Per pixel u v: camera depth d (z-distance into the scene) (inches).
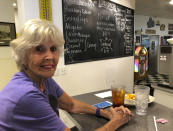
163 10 184.1
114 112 32.0
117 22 97.3
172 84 61.0
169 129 27.9
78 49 71.3
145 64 184.4
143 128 28.6
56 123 22.5
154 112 35.4
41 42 22.4
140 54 179.3
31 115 20.7
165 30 248.1
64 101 37.2
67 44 65.6
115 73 100.7
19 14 55.8
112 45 95.0
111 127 27.4
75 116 35.0
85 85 77.6
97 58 83.7
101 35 85.0
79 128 30.5
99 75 86.4
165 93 63.8
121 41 104.0
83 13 71.6
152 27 232.4
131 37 115.6
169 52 61.2
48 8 55.6
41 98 22.5
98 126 30.2
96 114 34.9
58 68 62.8
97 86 85.7
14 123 20.4
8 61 105.3
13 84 22.8
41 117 21.3
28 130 20.9
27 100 20.5
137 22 216.7
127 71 114.3
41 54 23.0
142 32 222.7
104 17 85.6
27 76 25.5
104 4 84.4
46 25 23.5
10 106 20.3
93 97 47.6
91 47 78.9
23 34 22.7
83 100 45.0
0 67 102.7
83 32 72.9
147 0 139.7
